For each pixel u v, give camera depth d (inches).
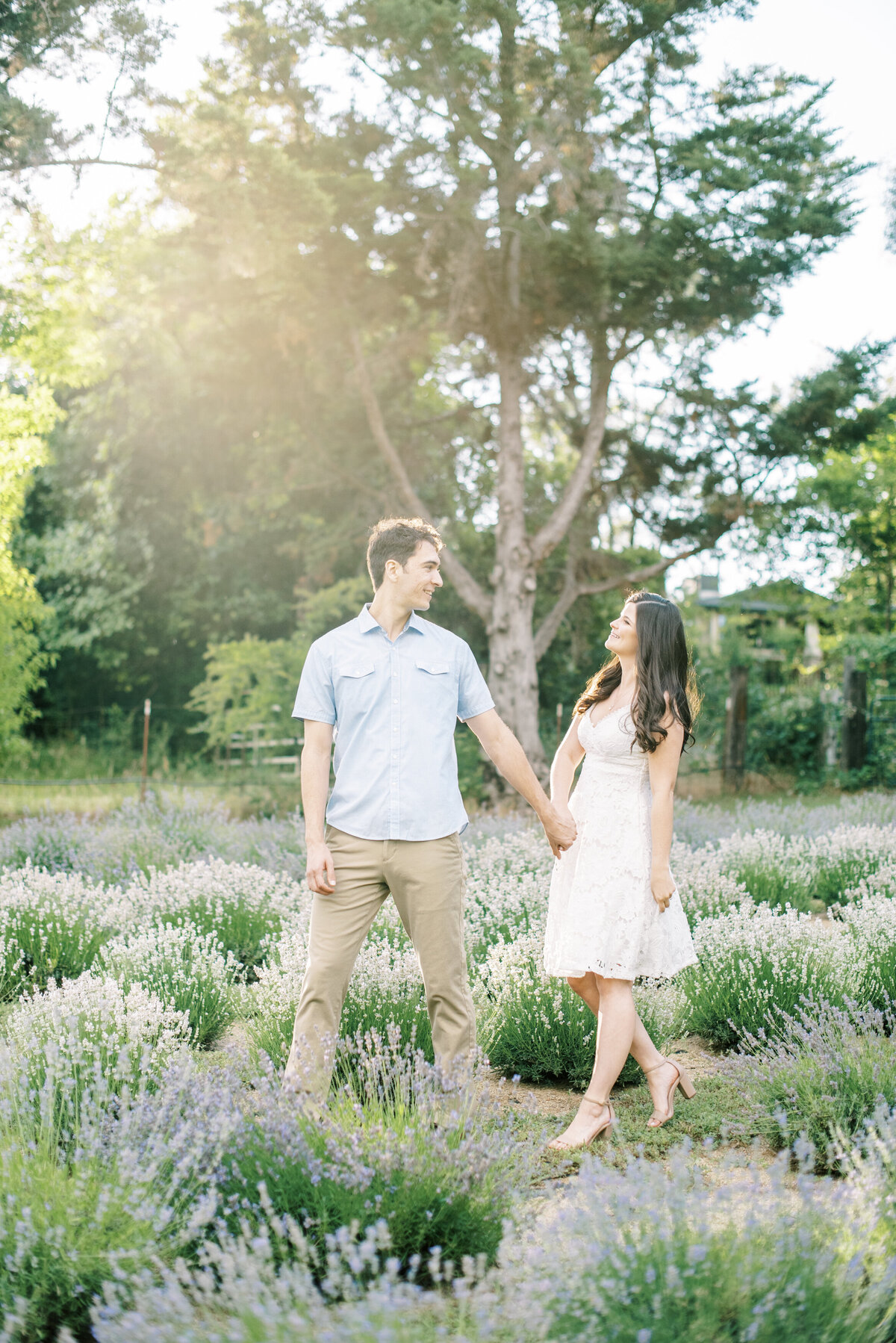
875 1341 79.4
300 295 465.7
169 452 679.1
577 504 535.2
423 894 128.3
